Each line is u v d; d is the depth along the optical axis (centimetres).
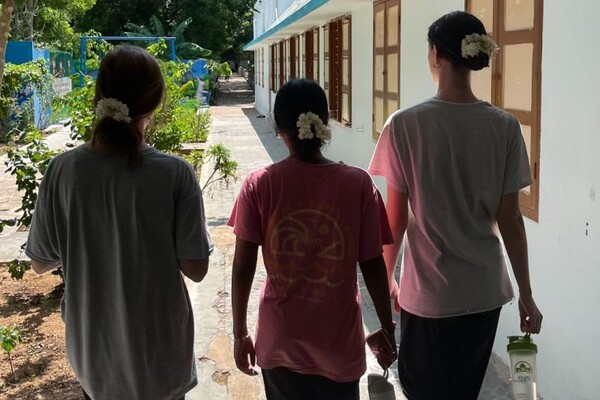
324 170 253
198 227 246
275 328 255
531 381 273
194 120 1539
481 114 268
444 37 268
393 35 732
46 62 2044
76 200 240
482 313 274
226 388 424
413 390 290
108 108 236
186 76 1867
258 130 2036
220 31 3684
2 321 552
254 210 256
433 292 273
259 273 630
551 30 363
